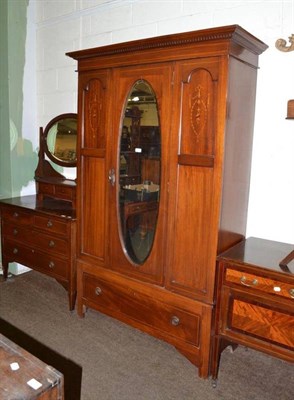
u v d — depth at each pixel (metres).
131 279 2.21
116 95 2.12
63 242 2.62
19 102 3.19
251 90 2.01
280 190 2.12
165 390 1.86
